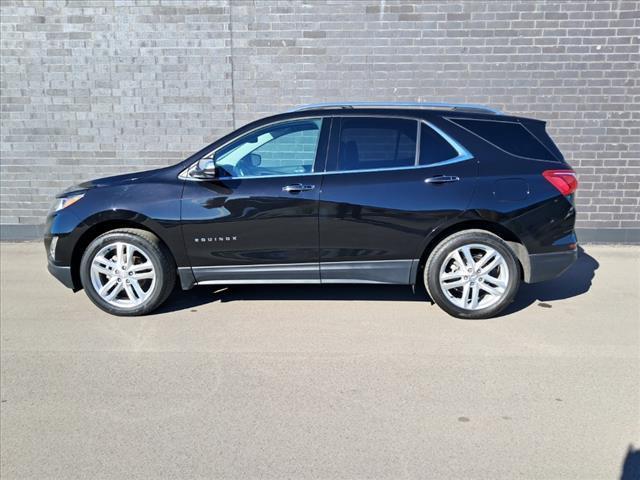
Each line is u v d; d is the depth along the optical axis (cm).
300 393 340
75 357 393
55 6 704
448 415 315
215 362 383
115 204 447
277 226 443
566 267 450
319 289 538
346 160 446
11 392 345
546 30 671
